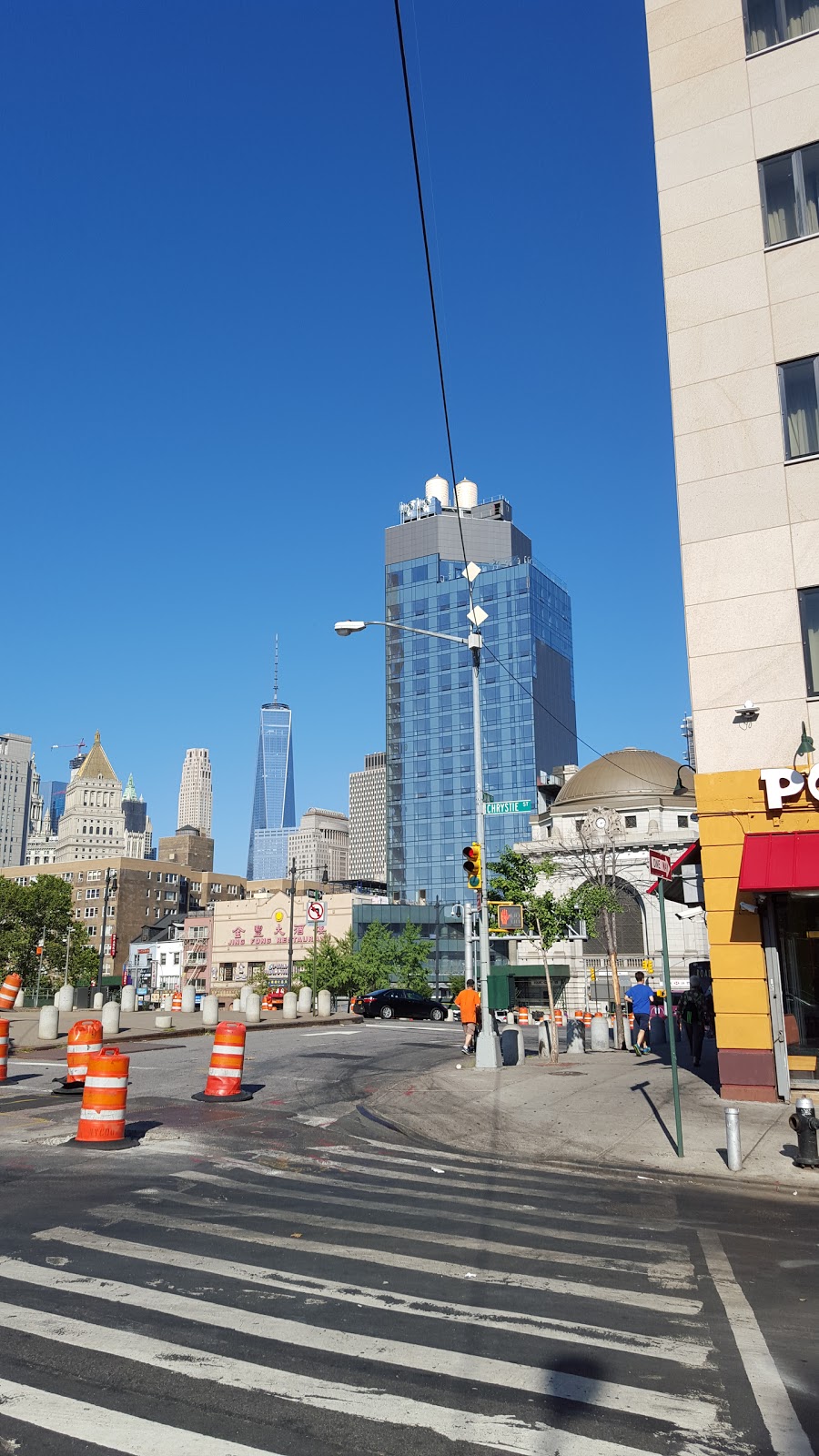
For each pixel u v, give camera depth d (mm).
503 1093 16828
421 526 156500
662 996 28734
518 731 140625
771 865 14469
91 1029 17047
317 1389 4891
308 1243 7594
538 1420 4570
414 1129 13625
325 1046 26188
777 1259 7398
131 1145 11961
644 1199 9609
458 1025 38719
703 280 17266
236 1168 10703
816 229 16516
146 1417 4574
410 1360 5250
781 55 17234
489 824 138750
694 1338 5660
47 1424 4488
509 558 156125
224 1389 4883
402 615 154500
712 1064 21312
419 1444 4324
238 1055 16312
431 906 93250
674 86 18156
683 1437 4418
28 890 96125
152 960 115562
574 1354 5379
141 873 162250
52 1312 5941
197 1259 7109
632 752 70062
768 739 15484
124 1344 5449
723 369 16859
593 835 61531
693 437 16891
